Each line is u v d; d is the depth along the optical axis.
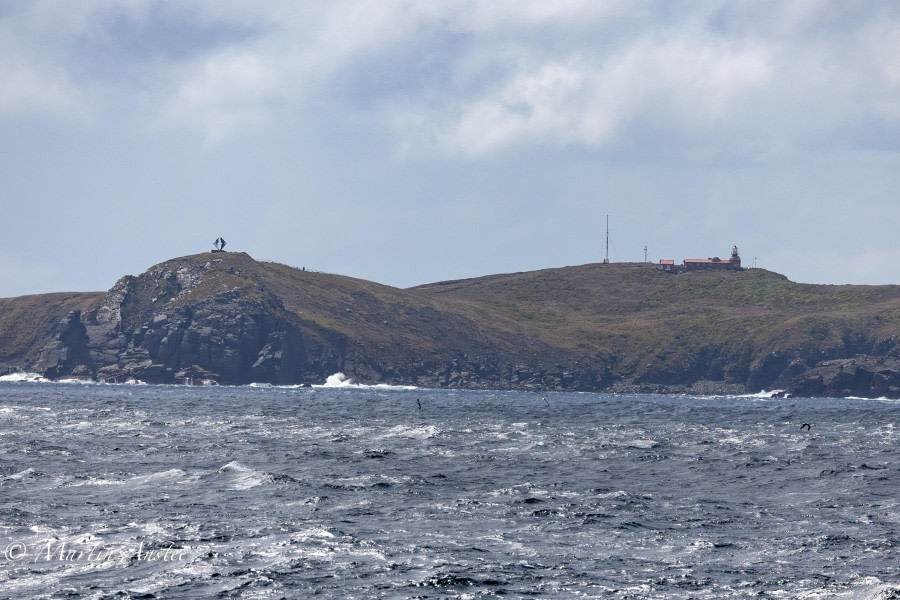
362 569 149.62
